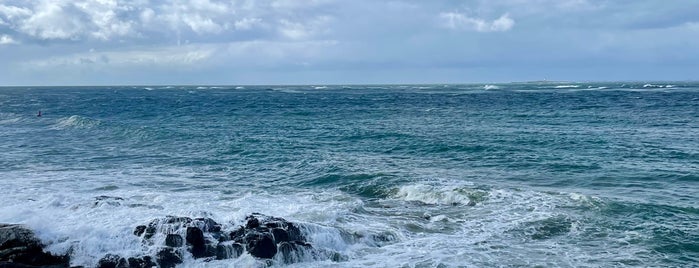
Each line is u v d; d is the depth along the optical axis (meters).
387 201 16.86
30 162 23.72
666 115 47.75
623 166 21.95
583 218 14.59
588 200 16.03
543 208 15.53
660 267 11.31
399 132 35.12
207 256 11.45
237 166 23.03
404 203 16.53
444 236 13.17
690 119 43.38
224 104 76.00
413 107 66.31
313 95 111.75
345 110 61.66
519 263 11.47
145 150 27.69
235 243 11.66
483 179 19.95
